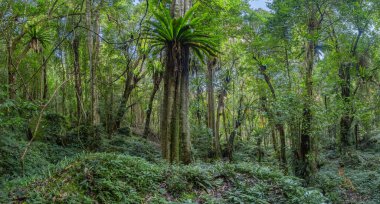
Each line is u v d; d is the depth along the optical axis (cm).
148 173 655
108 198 541
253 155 2192
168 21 843
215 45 911
